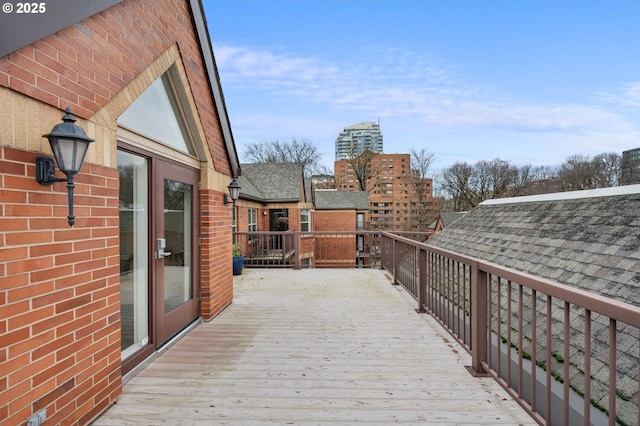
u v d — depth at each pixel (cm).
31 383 158
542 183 3197
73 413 184
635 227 362
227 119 449
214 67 408
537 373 247
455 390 241
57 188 174
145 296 293
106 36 216
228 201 471
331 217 2298
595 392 208
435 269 407
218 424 200
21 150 154
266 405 221
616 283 303
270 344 329
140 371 269
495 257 532
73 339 185
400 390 241
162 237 312
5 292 146
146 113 290
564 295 162
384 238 777
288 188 1675
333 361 290
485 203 852
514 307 361
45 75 168
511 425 199
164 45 293
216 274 424
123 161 263
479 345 267
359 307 462
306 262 1848
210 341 336
